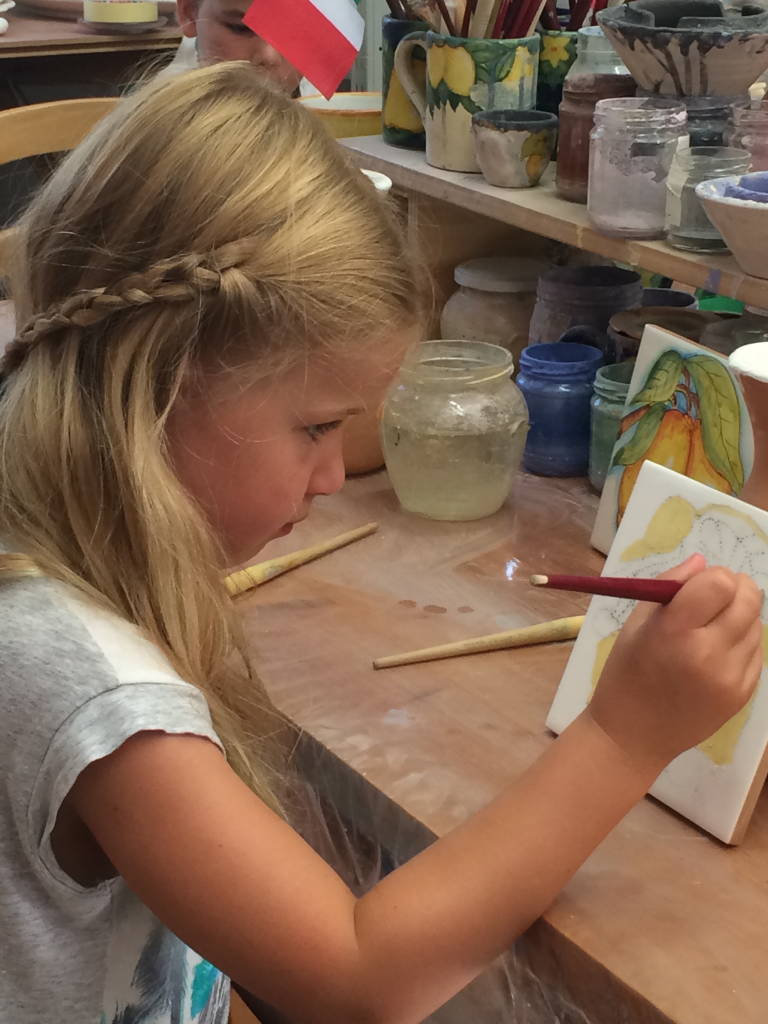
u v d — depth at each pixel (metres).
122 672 0.55
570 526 1.12
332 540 1.08
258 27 0.97
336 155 0.62
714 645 0.60
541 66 1.24
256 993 0.57
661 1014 0.59
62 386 0.59
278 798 0.79
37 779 0.55
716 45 0.96
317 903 0.56
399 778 0.76
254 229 0.57
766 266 0.88
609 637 0.78
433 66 1.19
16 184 1.64
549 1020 0.67
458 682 0.87
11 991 0.62
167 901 0.55
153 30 2.68
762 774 0.70
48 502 0.60
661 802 0.74
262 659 0.90
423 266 0.68
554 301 1.24
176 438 0.61
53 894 0.59
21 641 0.56
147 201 0.57
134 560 0.60
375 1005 0.56
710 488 0.76
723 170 0.94
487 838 0.60
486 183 1.18
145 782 0.54
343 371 0.61
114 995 0.66
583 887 0.67
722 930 0.64
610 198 0.99
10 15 2.89
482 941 0.58
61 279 0.60
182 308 0.57
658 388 1.00
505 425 1.09
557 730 0.80
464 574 1.03
